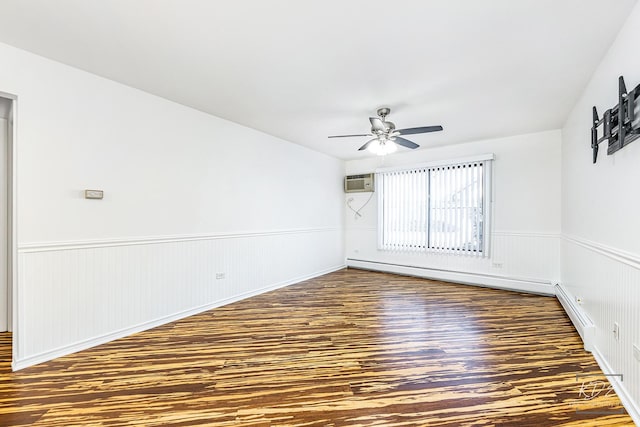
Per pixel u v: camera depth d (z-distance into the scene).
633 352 1.68
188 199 3.39
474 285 4.78
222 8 1.74
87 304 2.55
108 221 2.70
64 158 2.42
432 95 2.98
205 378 2.07
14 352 2.16
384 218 5.86
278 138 4.68
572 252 3.34
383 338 2.74
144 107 2.97
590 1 1.65
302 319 3.26
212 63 2.41
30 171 2.25
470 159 4.70
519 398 1.83
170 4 1.71
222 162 3.78
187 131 3.37
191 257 3.43
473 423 1.60
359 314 3.42
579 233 3.02
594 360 2.30
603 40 2.02
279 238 4.73
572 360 2.30
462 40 2.04
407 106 3.29
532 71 2.48
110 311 2.71
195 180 3.47
